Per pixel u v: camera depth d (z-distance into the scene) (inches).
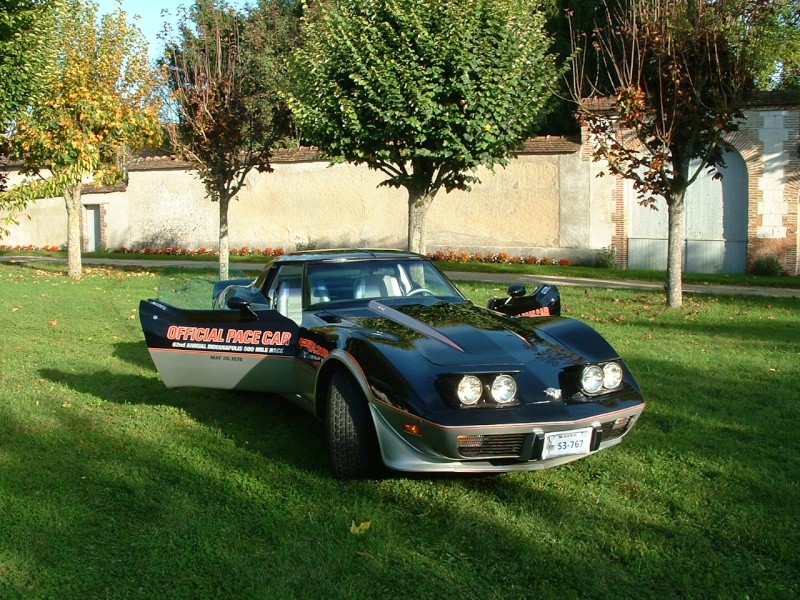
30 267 903.1
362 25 501.4
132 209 1216.8
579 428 175.2
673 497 179.0
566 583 140.7
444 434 167.9
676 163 510.0
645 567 146.4
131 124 669.3
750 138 821.9
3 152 523.8
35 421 243.4
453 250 970.7
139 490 183.6
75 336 407.5
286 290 246.4
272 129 673.0
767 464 200.8
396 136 505.7
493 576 143.3
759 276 803.4
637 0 515.2
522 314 251.4
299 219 1080.2
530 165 917.2
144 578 142.3
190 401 271.7
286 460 207.8
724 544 156.4
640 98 486.6
